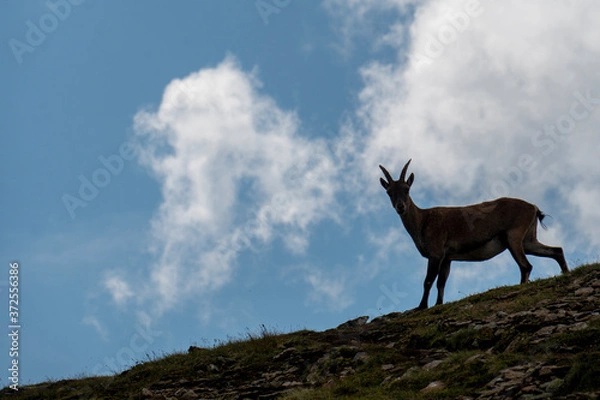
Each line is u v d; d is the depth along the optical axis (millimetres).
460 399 39031
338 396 45125
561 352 41375
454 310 58344
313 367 53375
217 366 59344
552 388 36500
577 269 57875
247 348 61938
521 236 67312
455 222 68500
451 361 44969
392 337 56812
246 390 52344
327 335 61188
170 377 59250
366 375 47562
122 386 60531
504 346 45812
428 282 67812
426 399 40281
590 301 49156
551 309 49125
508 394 37375
